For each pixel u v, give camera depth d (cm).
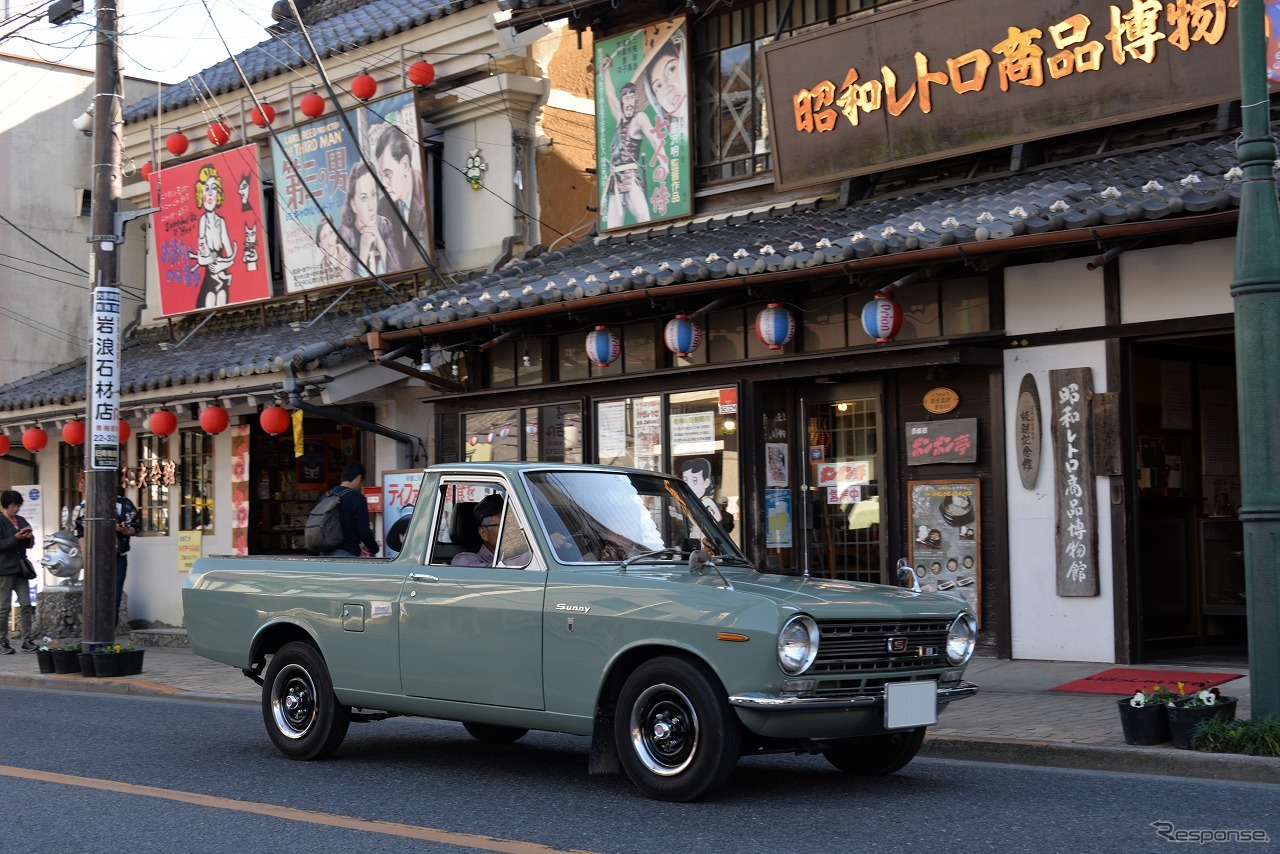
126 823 648
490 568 740
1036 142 1215
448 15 1659
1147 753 752
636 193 1531
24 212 2242
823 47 1327
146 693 1270
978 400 1185
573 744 920
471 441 1570
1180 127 1151
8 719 1072
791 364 1259
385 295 1761
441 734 977
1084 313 1104
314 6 2131
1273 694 758
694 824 621
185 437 1905
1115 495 1086
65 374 2152
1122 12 1139
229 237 1894
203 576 892
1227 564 1306
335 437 1833
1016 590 1141
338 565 820
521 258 1669
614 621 677
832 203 1369
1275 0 1085
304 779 770
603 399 1437
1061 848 566
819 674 641
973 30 1224
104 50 1407
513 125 1683
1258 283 775
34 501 2158
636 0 1495
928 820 625
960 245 1038
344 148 1748
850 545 1293
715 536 805
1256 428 771
